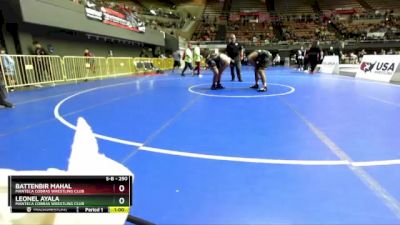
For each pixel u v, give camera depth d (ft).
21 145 12.56
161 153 11.39
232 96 26.13
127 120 17.07
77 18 47.67
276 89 30.83
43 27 44.09
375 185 8.43
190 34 123.44
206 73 63.57
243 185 8.65
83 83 40.01
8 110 20.43
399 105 20.51
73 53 53.21
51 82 37.01
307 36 118.62
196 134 14.03
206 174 9.43
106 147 12.13
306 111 18.94
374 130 14.14
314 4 150.82
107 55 66.54
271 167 9.91
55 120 17.21
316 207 7.38
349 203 7.52
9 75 31.30
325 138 13.02
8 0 35.47
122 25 63.72
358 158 10.54
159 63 74.64
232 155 11.11
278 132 14.15
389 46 103.24
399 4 136.56
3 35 37.35
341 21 130.00
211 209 7.38
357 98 23.89
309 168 9.75
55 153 11.52
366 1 143.02
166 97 26.00
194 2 156.25
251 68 85.25
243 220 6.91
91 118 17.66
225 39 120.88
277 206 7.48
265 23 135.23
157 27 95.50
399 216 6.88
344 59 93.56
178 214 7.17
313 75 51.42
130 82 41.22
